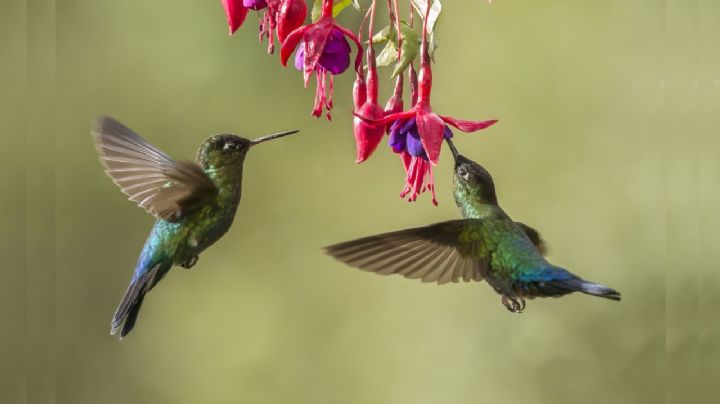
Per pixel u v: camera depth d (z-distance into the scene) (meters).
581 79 11.29
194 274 12.25
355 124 4.62
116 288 12.14
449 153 11.55
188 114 11.86
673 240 11.14
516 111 11.38
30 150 11.95
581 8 11.26
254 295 12.17
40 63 11.86
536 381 11.48
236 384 11.95
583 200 11.30
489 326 11.79
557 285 4.70
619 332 11.27
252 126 11.98
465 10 11.46
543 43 11.30
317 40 4.50
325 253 4.20
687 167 11.12
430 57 4.52
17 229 11.98
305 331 12.07
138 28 11.90
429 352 11.80
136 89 11.86
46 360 11.95
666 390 11.09
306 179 12.19
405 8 10.93
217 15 11.86
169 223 5.36
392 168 12.20
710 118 11.05
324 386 11.90
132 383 12.03
